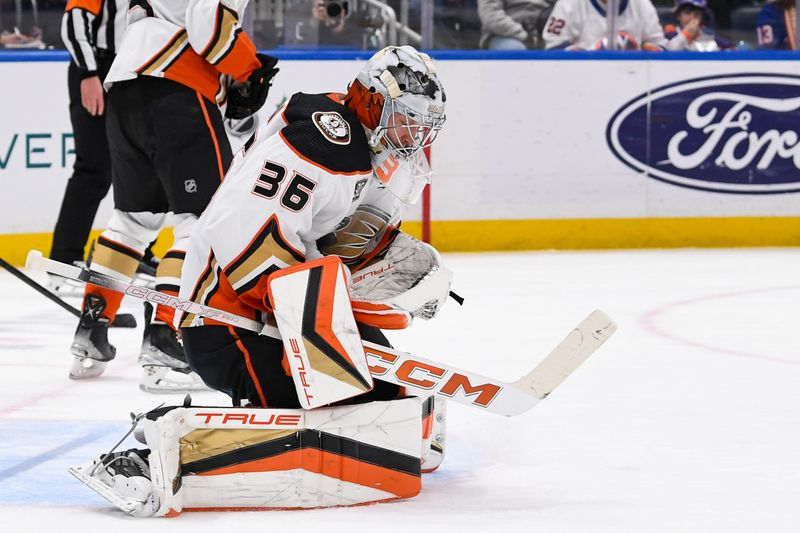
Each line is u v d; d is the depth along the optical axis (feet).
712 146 86.89
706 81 86.28
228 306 27.27
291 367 25.68
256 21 81.35
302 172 25.71
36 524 24.75
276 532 24.02
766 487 28.40
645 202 86.48
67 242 63.41
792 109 87.56
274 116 27.07
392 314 27.53
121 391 41.29
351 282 29.50
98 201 63.26
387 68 26.43
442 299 28.53
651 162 86.22
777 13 87.92
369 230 28.96
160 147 40.96
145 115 41.09
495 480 29.09
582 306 60.95
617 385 41.65
